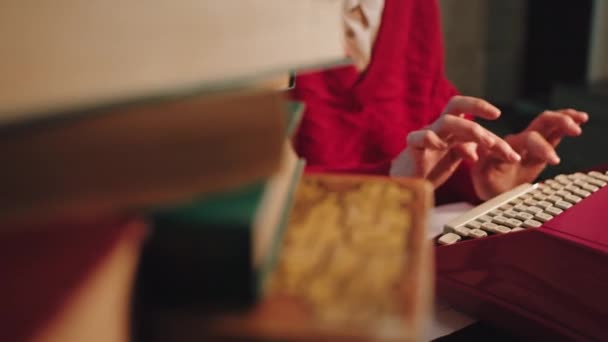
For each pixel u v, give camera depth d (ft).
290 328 0.64
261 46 0.79
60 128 0.60
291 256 0.79
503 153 1.78
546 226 1.39
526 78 5.27
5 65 0.56
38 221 0.61
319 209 0.95
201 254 0.66
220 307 0.67
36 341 0.46
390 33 2.57
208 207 0.67
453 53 4.80
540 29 5.08
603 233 1.33
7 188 0.59
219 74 0.72
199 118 0.65
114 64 0.62
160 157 0.64
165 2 0.65
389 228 0.88
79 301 0.52
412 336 0.63
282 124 0.70
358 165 2.49
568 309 1.28
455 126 1.82
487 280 1.41
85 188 0.62
